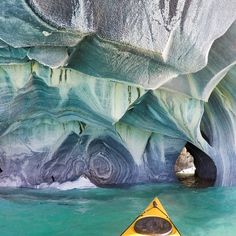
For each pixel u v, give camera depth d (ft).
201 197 33.86
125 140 38.14
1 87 28.12
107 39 22.90
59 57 25.17
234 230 26.03
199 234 25.22
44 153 36.68
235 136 35.60
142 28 22.91
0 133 32.42
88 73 27.17
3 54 25.73
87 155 38.22
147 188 37.47
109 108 30.37
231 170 35.76
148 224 20.84
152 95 32.73
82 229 25.71
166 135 38.68
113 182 38.88
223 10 24.89
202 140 35.78
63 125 36.19
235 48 27.94
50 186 36.29
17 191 34.37
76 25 22.35
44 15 21.80
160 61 24.48
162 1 22.98
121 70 25.63
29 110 31.83
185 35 24.07
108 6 22.45
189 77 30.17
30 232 25.00
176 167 52.54
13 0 21.49
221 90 34.27
